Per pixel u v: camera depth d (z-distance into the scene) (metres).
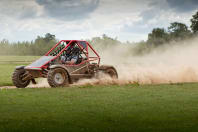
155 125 7.00
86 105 9.65
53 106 9.51
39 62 16.47
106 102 10.23
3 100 10.68
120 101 10.43
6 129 6.62
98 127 6.82
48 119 7.65
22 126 6.92
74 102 10.23
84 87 14.87
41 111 8.70
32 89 14.26
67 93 12.60
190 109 8.92
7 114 8.29
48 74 15.50
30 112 8.55
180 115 8.07
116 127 6.82
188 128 6.70
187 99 10.84
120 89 13.95
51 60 16.44
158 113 8.34
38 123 7.21
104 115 8.09
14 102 10.24
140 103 10.01
